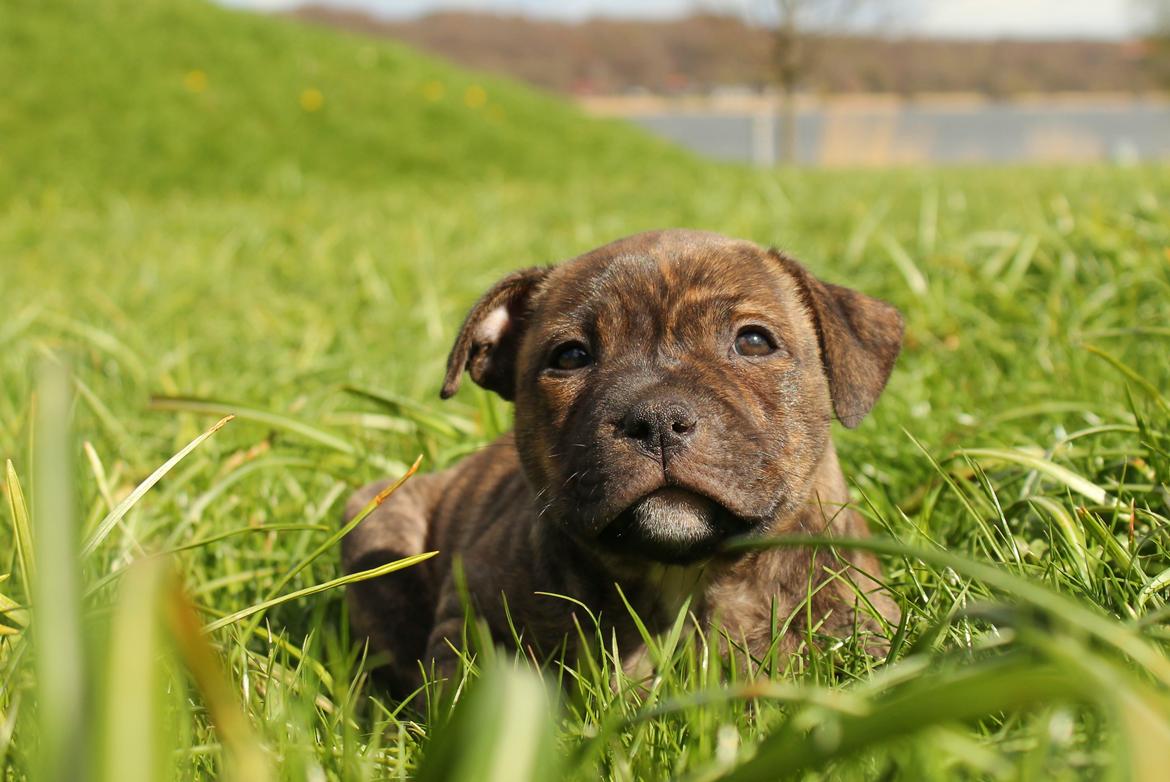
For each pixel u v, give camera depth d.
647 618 0.53
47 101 2.89
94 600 0.51
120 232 1.84
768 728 0.42
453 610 0.57
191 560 0.60
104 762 0.25
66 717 0.26
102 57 3.10
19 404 0.83
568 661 0.54
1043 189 1.76
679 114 7.60
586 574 0.54
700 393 0.50
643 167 3.34
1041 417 0.71
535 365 0.55
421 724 0.48
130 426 0.81
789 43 4.84
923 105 9.57
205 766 0.42
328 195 2.57
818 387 0.55
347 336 1.03
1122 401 0.70
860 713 0.34
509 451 0.66
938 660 0.41
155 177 2.73
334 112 3.21
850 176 2.63
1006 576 0.35
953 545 0.57
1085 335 0.74
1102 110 7.73
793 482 0.53
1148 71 7.26
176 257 1.51
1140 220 0.97
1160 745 0.26
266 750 0.40
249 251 1.56
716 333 0.53
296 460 0.67
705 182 2.41
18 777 0.40
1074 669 0.30
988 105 9.74
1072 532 0.50
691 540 0.50
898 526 0.60
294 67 3.36
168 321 1.15
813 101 8.31
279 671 0.48
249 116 3.09
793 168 3.48
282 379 0.89
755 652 0.53
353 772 0.40
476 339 0.60
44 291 1.32
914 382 0.76
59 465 0.28
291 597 0.46
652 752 0.41
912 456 0.66
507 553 0.56
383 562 0.62
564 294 0.56
